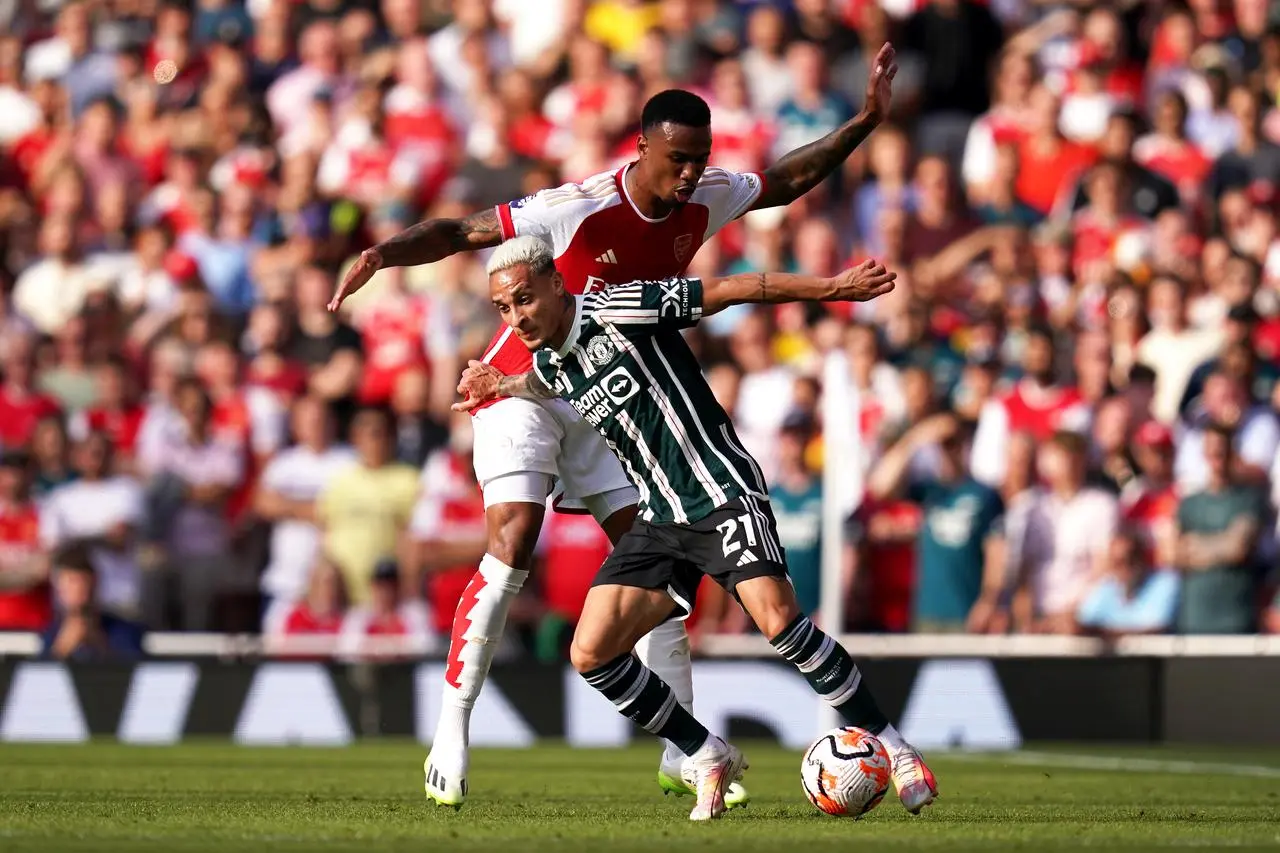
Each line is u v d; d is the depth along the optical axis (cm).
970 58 5253
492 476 1903
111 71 5266
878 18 5256
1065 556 3897
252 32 5431
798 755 3247
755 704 3612
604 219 1872
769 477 4169
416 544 3981
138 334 4584
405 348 4400
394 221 4738
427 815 1773
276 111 5181
